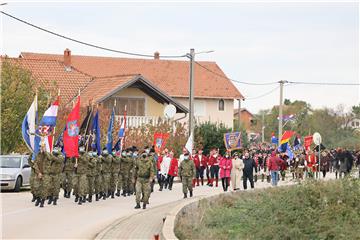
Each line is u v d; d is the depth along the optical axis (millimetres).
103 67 75062
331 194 25844
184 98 74812
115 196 33125
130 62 76688
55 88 50125
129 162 33375
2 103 40281
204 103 75438
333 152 62906
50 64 61656
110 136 35094
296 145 58781
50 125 28000
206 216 23984
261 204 26484
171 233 17547
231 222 23672
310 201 25625
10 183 33062
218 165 43375
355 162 49344
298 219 23469
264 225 22531
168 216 20766
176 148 51938
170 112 46594
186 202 25234
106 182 30859
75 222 21734
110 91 52375
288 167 47156
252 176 38969
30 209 25109
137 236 18656
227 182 38969
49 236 18391
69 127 28250
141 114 56250
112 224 21422
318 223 23109
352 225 23375
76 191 28453
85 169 28219
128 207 27438
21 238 17891
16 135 41312
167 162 39188
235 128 86812
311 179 26625
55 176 26703
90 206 27344
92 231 19703
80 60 75562
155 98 56531
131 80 53656
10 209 24922
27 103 41594
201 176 44062
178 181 49938
